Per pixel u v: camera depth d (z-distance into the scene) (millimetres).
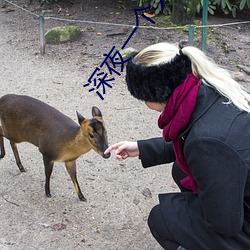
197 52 1982
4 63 5910
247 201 2109
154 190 3541
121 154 2734
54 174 3711
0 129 3688
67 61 5965
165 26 6711
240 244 2166
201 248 2236
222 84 1991
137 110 4809
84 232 3090
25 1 8031
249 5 6898
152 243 3006
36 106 3342
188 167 2176
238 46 6336
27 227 3121
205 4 5719
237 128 1943
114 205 3359
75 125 3197
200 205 2238
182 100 1996
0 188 3525
